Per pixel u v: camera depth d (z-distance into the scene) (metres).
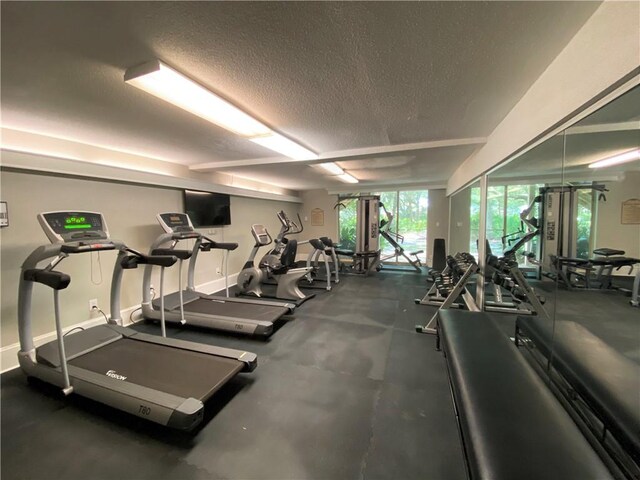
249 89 1.79
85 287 3.13
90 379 1.99
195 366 2.15
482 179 3.21
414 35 1.28
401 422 1.82
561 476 0.96
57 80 1.62
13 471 1.50
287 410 1.94
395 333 3.20
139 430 1.78
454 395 1.60
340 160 3.76
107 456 1.59
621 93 1.12
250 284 4.73
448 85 1.78
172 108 2.04
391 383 2.24
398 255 7.18
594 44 1.21
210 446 1.65
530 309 2.70
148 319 3.61
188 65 1.50
